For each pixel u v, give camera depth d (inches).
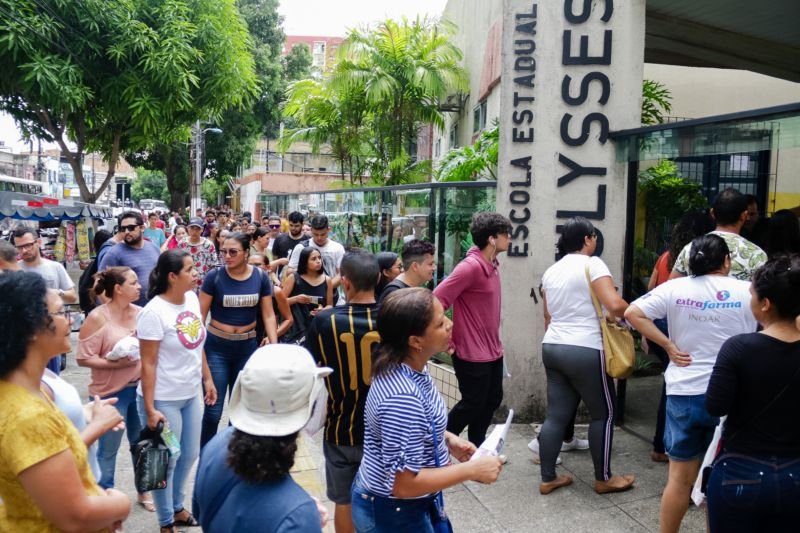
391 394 85.9
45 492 68.2
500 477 180.1
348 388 122.4
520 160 213.9
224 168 1241.4
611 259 215.3
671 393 133.6
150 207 2188.7
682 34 323.3
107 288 158.7
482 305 171.9
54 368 209.0
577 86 212.1
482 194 238.8
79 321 327.6
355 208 381.7
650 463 188.9
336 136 612.7
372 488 89.2
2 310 70.7
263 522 67.0
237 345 185.9
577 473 182.5
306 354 74.6
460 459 101.7
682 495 132.6
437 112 578.9
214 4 503.8
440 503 95.0
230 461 69.3
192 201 1024.9
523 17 210.7
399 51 540.4
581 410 219.8
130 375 157.4
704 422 128.6
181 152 1170.6
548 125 213.2
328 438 126.0
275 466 68.5
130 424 164.2
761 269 100.5
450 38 628.4
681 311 132.7
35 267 234.2
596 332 163.3
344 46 536.4
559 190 214.2
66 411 88.3
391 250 307.1
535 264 215.8
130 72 447.8
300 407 71.8
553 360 165.5
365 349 120.5
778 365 96.8
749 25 311.9
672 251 194.7
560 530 151.6
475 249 172.9
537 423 219.9
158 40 456.1
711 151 181.8
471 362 172.1
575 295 164.4
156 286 146.6
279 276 329.4
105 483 154.9
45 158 2037.4
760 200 344.8
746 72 406.3
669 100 403.2
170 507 145.2
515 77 212.2
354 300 126.3
